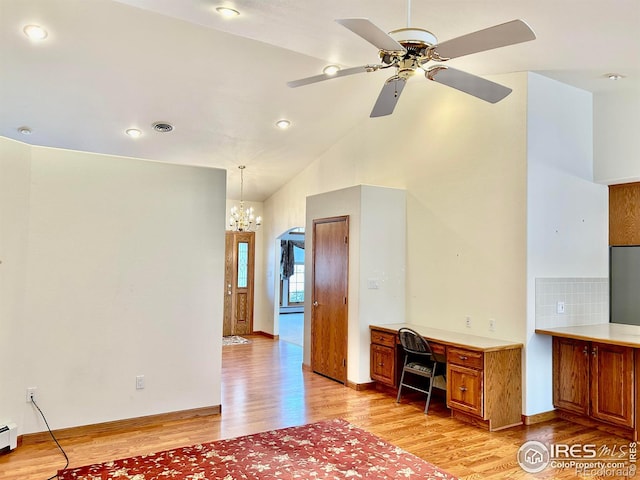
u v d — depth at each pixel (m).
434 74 2.55
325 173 6.97
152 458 3.27
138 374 4.00
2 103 4.78
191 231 4.30
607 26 2.85
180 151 6.46
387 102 3.06
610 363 3.84
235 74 4.63
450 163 4.95
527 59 3.76
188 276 4.27
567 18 2.74
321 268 5.94
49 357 3.63
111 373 3.88
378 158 5.93
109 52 4.09
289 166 7.46
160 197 4.16
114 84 4.59
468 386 4.05
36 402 3.57
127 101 4.93
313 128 6.17
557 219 4.36
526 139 4.18
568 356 4.18
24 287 3.53
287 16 3.01
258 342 8.27
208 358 4.34
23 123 5.22
